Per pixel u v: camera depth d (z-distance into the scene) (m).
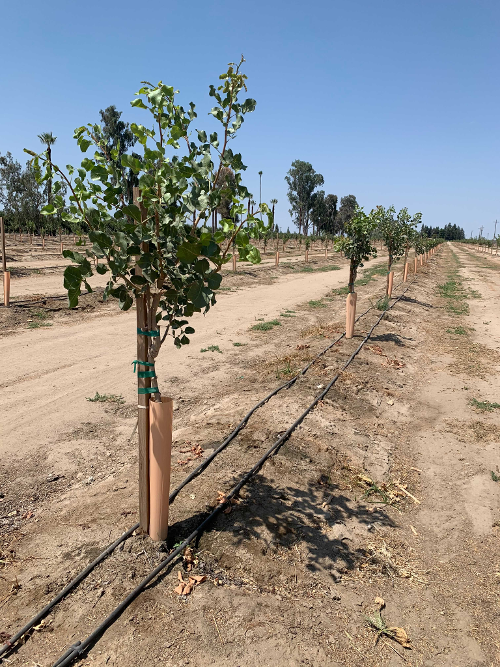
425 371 10.23
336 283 25.05
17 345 10.30
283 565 3.93
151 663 2.92
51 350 10.08
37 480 5.11
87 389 7.89
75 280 3.07
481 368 10.43
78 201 3.21
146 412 3.70
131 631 3.12
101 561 3.70
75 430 6.35
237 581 3.67
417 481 5.80
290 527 4.39
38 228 44.97
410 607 3.78
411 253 51.97
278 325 13.81
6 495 4.79
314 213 89.06
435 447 6.66
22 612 3.26
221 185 3.67
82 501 4.66
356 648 3.29
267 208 3.09
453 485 5.70
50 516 4.43
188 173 3.17
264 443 5.80
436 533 4.81
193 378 8.78
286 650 3.13
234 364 9.75
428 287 25.67
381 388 8.64
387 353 11.00
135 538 3.93
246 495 4.71
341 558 4.20
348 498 5.14
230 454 5.47
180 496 4.60
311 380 8.27
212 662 2.96
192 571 3.69
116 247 3.24
